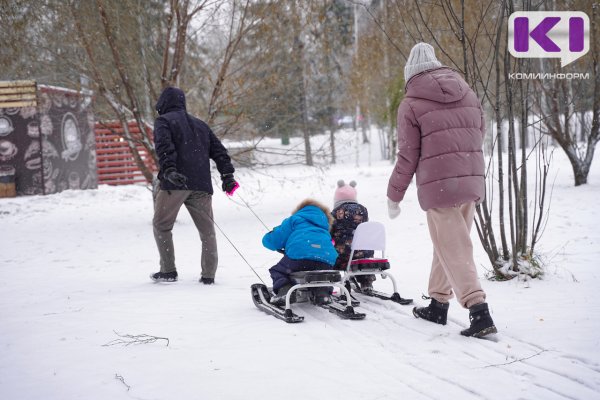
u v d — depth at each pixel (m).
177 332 4.00
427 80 3.86
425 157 3.82
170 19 10.32
